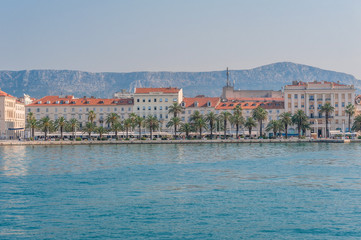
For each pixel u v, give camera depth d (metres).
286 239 60.56
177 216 70.50
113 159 152.62
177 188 93.00
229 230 63.94
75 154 173.50
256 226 65.50
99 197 84.00
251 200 80.81
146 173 115.94
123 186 95.75
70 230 64.12
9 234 62.66
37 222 67.69
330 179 103.62
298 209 74.12
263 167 127.19
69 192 89.06
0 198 83.44
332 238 60.75
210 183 99.12
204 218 69.38
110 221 68.00
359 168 122.81
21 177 110.12
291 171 117.94
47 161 146.62
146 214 71.62
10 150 197.50
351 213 71.56
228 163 137.75
